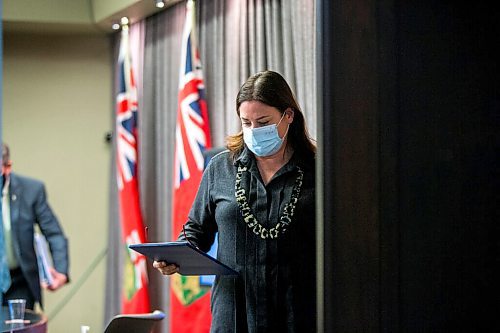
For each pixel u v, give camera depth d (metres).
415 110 1.23
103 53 8.34
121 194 7.27
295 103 2.72
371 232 1.21
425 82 1.24
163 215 7.33
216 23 6.82
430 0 1.25
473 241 1.23
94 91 8.34
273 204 2.66
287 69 6.00
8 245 5.95
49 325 8.11
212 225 2.88
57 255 6.28
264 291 2.60
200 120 6.53
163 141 7.37
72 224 8.24
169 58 7.34
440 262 1.23
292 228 2.62
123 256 7.81
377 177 1.21
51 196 8.24
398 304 1.21
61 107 8.31
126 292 7.16
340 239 1.19
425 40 1.24
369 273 1.20
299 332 2.59
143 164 7.55
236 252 2.66
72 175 8.29
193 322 6.30
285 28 6.03
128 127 7.34
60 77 8.33
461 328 1.21
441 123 1.24
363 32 1.22
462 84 1.25
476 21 1.26
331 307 1.19
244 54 6.46
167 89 7.35
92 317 8.18
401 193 1.22
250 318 2.61
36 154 8.25
